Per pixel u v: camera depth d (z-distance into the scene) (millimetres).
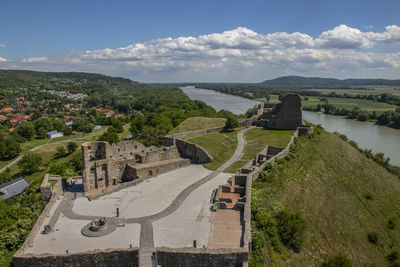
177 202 47562
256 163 63594
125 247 34656
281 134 87562
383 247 51656
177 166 67625
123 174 62656
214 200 46281
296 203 50781
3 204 66000
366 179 72062
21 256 32719
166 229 38562
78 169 101562
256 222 40250
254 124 106312
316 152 74625
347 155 82188
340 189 62250
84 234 38000
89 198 50156
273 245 38125
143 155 66312
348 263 38844
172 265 32125
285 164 61000
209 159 70250
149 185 56250
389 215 61406
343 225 51719
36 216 46531
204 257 31344
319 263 41156
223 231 37500
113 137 151000
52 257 32562
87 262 32781
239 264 31344
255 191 48250
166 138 81938
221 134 93125
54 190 52438
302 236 40844
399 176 88625
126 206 46750
